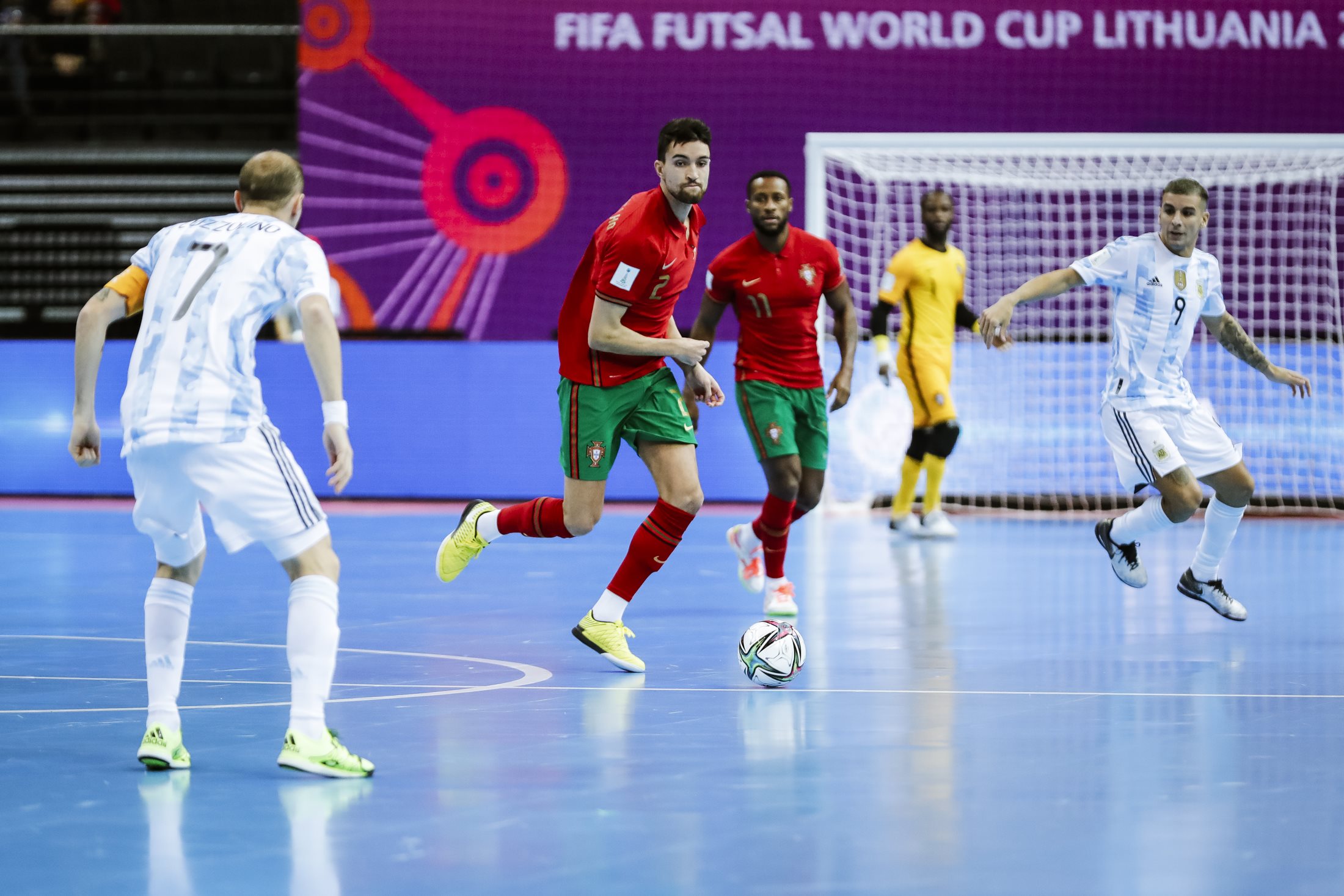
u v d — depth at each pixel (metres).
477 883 9.27
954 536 38.47
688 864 9.66
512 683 17.14
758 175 23.47
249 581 27.94
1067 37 49.72
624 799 11.51
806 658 19.02
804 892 9.07
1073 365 48.66
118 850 10.10
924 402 38.19
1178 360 22.28
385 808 11.24
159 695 12.74
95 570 29.95
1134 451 22.17
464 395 48.78
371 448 49.00
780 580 23.58
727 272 23.66
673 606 24.72
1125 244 22.06
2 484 49.66
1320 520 44.91
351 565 31.16
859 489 47.97
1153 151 47.59
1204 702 15.85
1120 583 27.94
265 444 12.41
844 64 49.97
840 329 24.80
